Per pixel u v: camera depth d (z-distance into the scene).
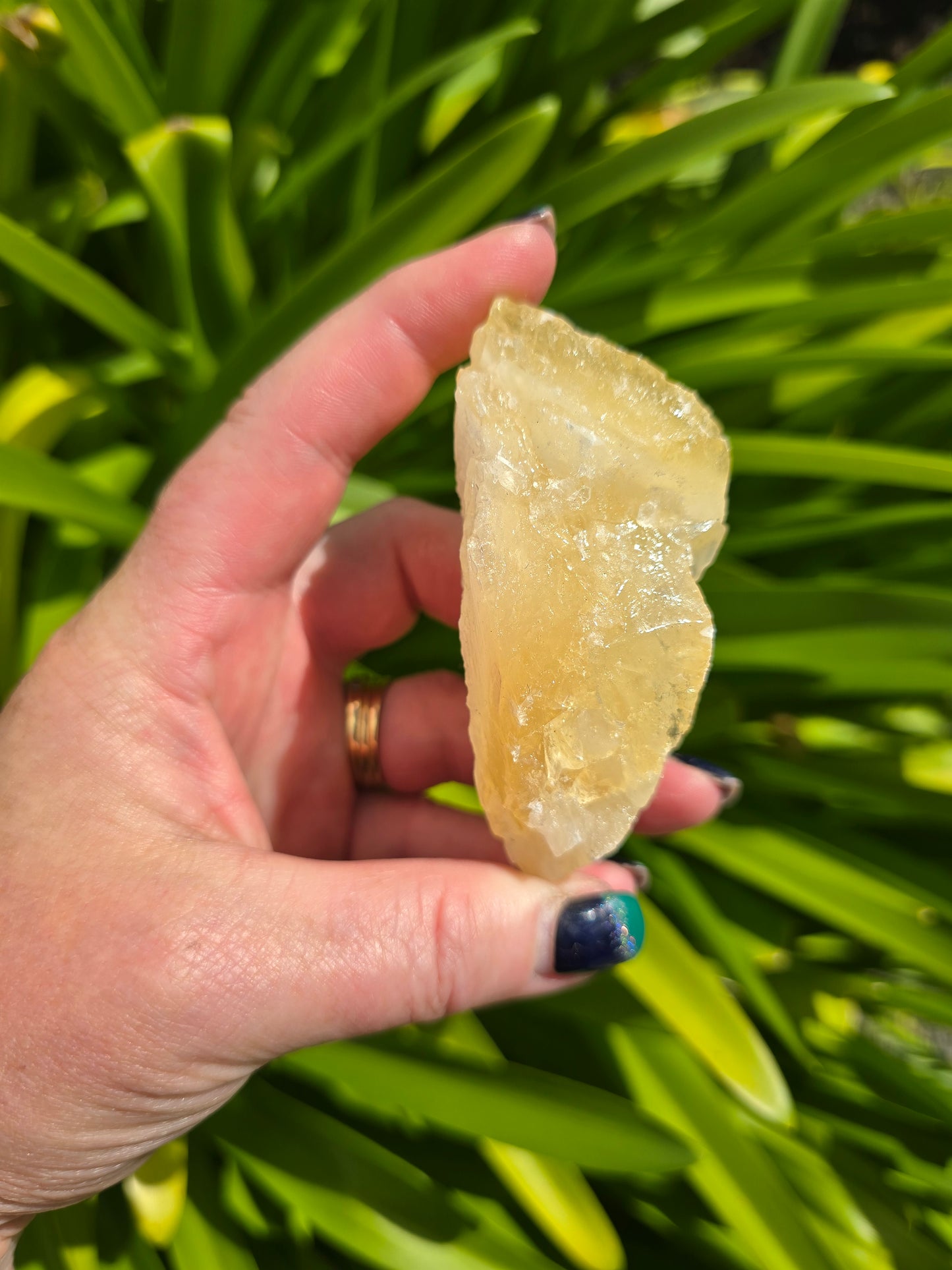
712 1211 0.21
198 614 0.15
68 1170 0.13
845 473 0.19
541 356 0.14
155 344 0.21
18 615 0.22
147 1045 0.12
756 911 0.24
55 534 0.21
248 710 0.17
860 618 0.19
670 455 0.14
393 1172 0.19
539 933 0.14
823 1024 0.24
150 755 0.14
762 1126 0.21
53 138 0.25
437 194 0.18
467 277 0.15
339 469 0.16
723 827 0.23
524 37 0.24
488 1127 0.17
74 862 0.13
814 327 0.24
